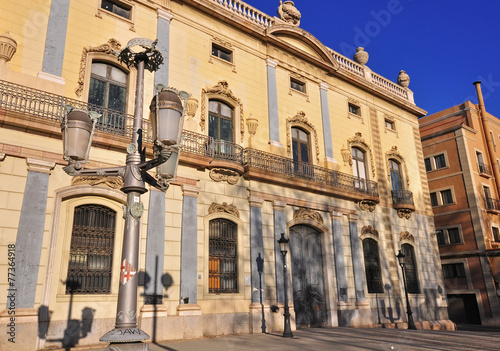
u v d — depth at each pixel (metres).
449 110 30.73
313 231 16.11
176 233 12.03
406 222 19.95
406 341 10.55
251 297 13.18
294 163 16.02
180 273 11.76
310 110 17.55
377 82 21.72
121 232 11.06
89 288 10.33
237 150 14.30
